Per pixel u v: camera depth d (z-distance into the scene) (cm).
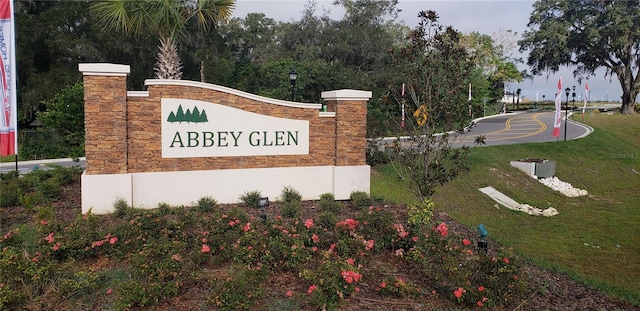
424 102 905
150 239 612
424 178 876
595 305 632
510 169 1944
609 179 2206
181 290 516
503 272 577
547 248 1070
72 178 1128
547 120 4078
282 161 1043
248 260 566
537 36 4688
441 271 609
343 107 1083
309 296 515
